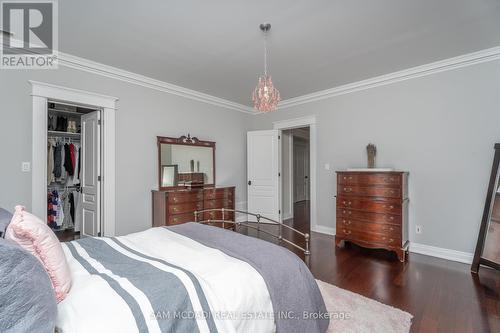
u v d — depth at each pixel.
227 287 1.15
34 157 2.84
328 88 4.25
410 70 3.43
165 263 1.30
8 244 0.75
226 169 5.08
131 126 3.68
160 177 3.96
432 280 2.54
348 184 3.50
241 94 4.61
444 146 3.22
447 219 3.19
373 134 3.84
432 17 2.28
